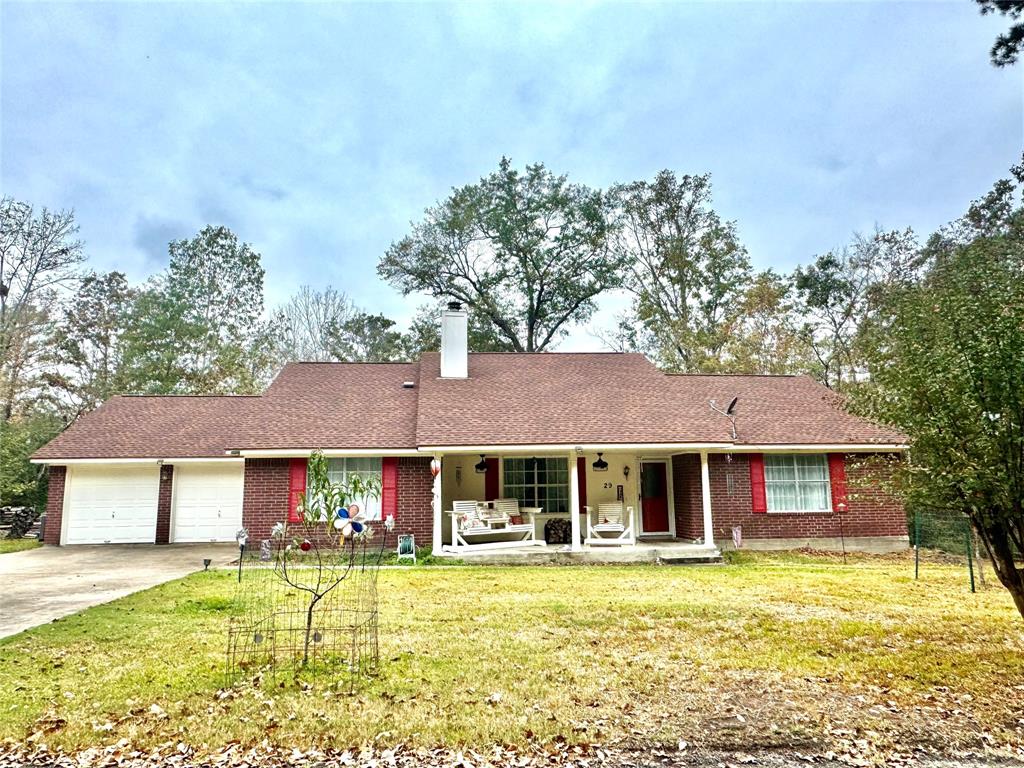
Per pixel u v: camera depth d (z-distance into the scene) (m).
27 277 26.66
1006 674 5.78
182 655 6.17
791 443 15.19
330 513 6.04
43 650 6.32
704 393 17.42
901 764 4.11
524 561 13.45
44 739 4.37
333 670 5.77
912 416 5.75
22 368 27.28
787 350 26.66
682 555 13.71
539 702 5.05
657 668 5.89
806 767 4.06
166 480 17.34
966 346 5.36
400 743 4.37
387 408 16.27
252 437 14.51
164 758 4.17
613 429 14.69
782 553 14.85
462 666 5.90
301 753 4.23
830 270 28.09
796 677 5.68
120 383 29.69
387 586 10.23
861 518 15.52
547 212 32.56
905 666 6.00
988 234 23.77
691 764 4.11
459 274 33.16
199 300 33.50
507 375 17.62
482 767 4.06
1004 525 5.63
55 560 13.80
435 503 13.81
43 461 16.59
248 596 9.09
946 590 9.95
